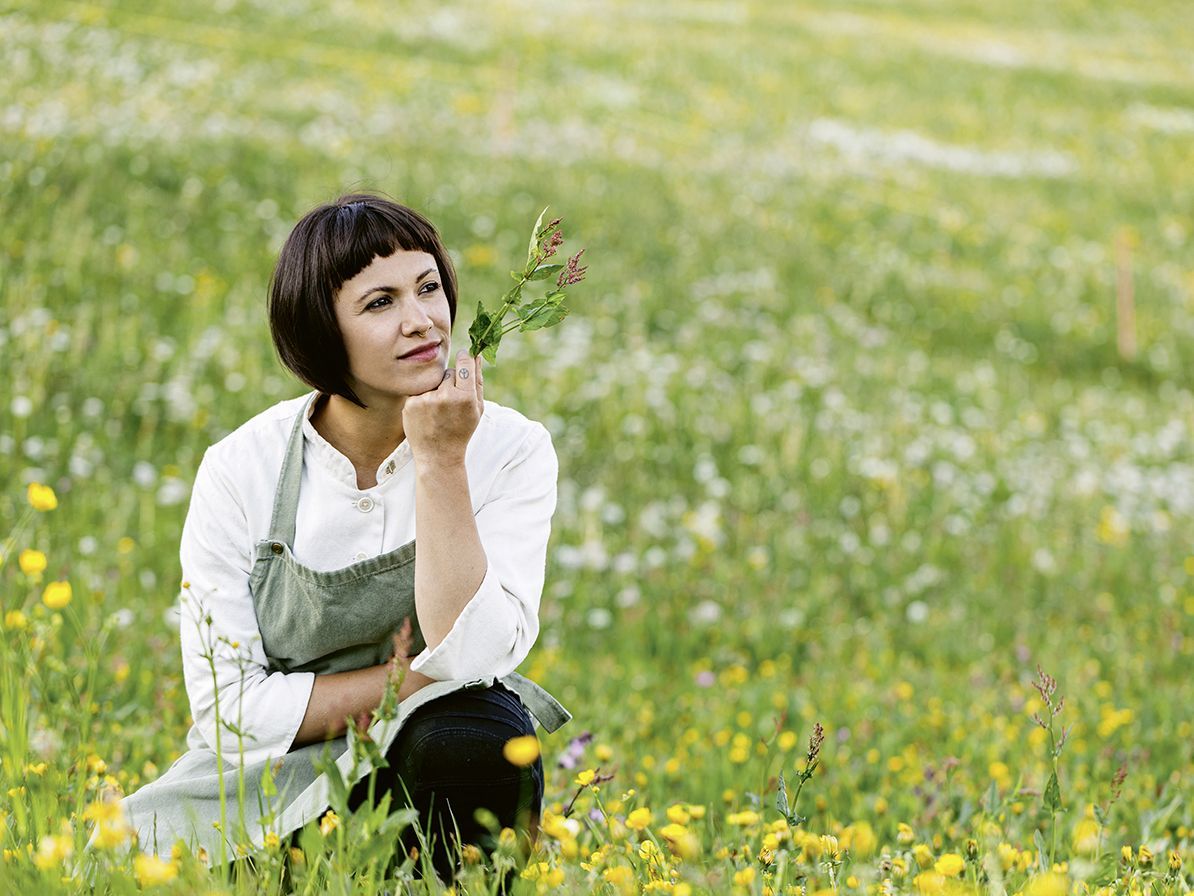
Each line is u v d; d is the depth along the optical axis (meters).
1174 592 8.06
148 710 3.90
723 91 23.72
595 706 4.75
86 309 8.36
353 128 15.48
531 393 8.72
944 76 28.64
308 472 2.46
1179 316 16.12
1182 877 2.62
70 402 7.43
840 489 8.90
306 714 2.33
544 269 2.30
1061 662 6.26
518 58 22.61
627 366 9.89
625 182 15.80
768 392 10.41
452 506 2.29
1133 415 12.40
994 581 8.01
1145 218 21.03
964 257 16.89
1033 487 9.77
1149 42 36.19
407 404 2.29
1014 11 37.62
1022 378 12.71
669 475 8.59
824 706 5.25
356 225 2.33
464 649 2.27
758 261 14.02
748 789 3.70
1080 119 26.91
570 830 2.15
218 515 2.44
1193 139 26.73
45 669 3.59
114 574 5.23
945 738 4.82
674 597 6.80
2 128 11.42
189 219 11.09
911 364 12.09
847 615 7.06
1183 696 5.65
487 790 2.31
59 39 15.83
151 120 13.41
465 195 13.55
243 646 2.39
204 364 8.27
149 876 1.79
